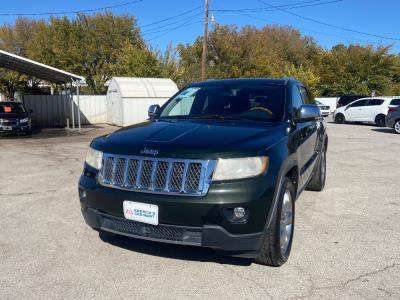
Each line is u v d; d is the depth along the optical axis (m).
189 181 3.52
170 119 4.98
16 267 4.02
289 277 3.78
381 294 3.48
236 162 3.52
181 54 42.69
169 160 3.58
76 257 4.24
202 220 3.47
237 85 5.33
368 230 5.08
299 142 4.62
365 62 44.41
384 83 44.16
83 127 24.83
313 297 3.43
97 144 4.18
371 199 6.57
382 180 8.05
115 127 24.72
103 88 40.75
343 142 14.87
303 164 5.07
